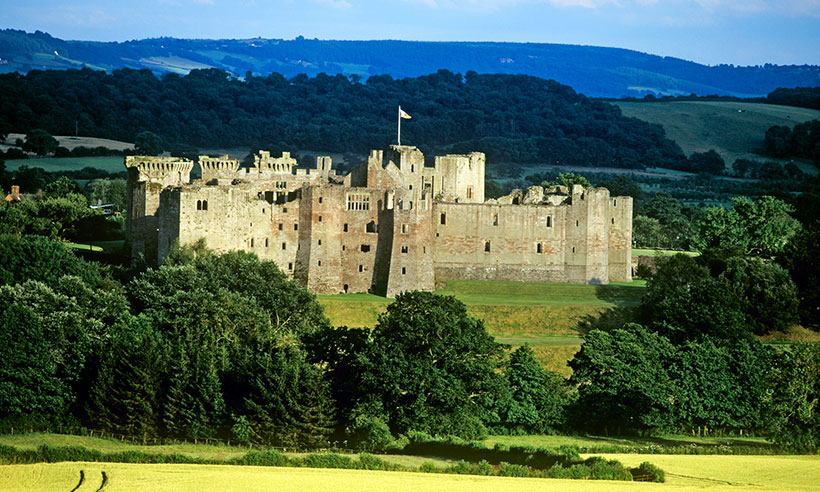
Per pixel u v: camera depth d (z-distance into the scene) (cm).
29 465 18200
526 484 17188
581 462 18800
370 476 17625
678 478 17938
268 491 16612
